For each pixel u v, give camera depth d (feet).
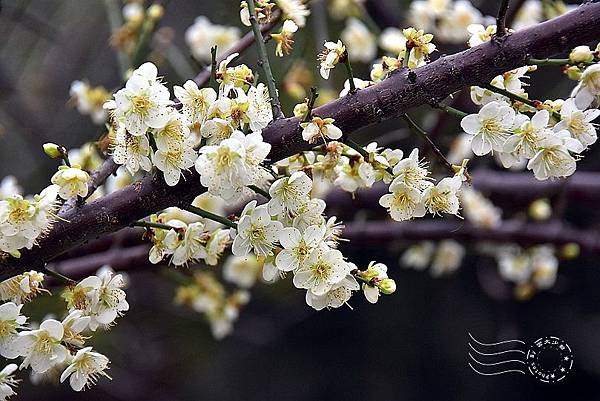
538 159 5.54
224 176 5.45
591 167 10.78
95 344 13.62
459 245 8.96
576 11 5.52
